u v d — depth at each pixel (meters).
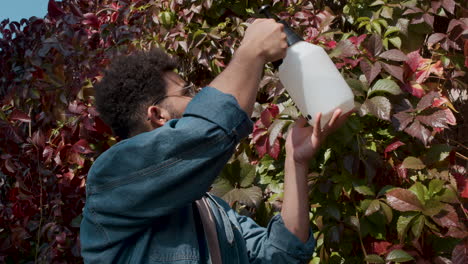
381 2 2.18
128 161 1.00
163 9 2.73
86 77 2.51
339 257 1.96
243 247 1.25
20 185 2.56
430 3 2.12
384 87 1.80
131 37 2.72
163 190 0.98
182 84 1.17
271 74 2.05
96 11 3.08
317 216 1.91
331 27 2.45
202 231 1.14
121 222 1.03
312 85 1.18
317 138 1.24
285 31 1.22
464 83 2.07
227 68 0.99
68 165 2.55
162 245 1.06
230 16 2.72
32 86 2.75
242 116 0.96
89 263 1.09
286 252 1.25
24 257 2.87
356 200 1.92
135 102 1.13
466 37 2.10
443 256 1.85
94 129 2.39
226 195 2.03
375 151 1.86
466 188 1.77
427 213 1.73
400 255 1.75
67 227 2.54
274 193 2.23
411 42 2.17
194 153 0.96
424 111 1.82
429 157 1.87
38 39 3.11
